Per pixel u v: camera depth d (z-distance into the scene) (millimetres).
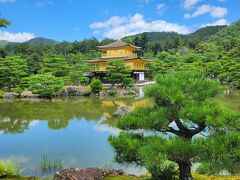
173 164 7035
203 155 5348
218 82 6129
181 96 5734
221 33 139500
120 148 6316
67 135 18984
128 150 6105
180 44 115062
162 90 5938
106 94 51062
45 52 104500
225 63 56812
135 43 115312
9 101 43531
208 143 5199
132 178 7828
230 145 5082
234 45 95062
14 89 54688
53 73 61531
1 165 8602
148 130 6156
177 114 5961
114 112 29781
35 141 17297
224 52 77688
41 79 49188
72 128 21516
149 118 5984
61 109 33312
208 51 88375
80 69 66312
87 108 34031
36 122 24531
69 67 62625
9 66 53906
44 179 8266
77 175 7672
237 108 21594
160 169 6793
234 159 5285
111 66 53344
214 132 5531
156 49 114688
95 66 64062
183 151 5309
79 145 15977
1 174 8398
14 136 18891
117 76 51938
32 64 73188
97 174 7895
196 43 114688
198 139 5461
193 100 5992
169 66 65250
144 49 115250
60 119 26078
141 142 6098
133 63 60219
